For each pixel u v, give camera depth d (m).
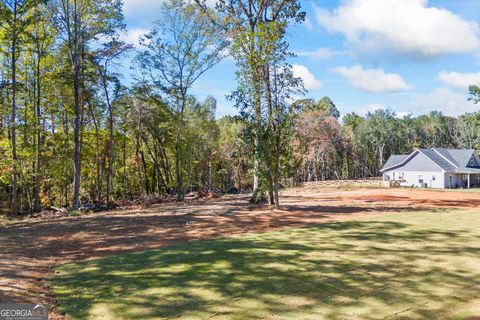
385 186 35.69
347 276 6.46
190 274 6.57
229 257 7.73
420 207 17.25
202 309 5.02
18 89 19.98
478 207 17.52
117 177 35.38
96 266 7.22
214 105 42.91
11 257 7.89
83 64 21.25
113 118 28.33
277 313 4.90
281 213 14.87
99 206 21.92
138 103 27.20
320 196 24.55
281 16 17.23
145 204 23.42
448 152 44.09
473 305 5.20
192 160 36.91
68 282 6.20
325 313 4.90
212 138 42.38
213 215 14.68
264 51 14.62
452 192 28.88
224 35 21.62
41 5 19.78
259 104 15.12
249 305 5.17
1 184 30.52
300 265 7.12
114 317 4.76
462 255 7.87
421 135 78.50
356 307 5.11
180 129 27.03
